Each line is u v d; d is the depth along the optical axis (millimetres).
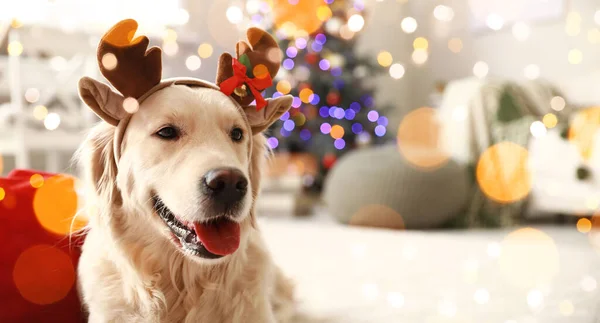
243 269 1403
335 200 4094
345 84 5180
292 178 4754
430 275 2480
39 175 1731
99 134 1387
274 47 1465
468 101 4508
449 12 6465
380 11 6855
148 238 1336
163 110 1273
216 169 1183
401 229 3861
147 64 1317
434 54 6770
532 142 4105
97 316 1335
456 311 1909
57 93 3842
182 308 1378
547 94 4676
